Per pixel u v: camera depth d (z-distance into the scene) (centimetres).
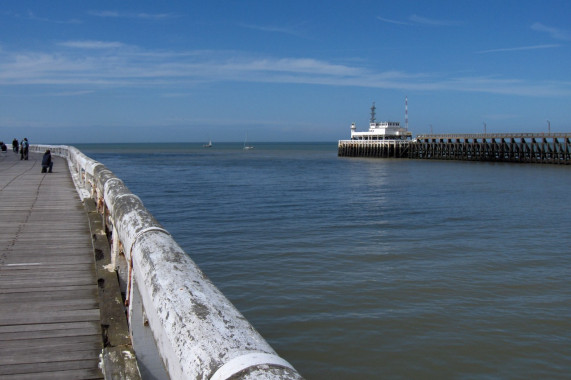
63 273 580
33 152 4300
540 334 927
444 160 7994
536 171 5425
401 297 1110
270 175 4853
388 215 2281
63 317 446
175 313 172
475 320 987
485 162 7262
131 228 288
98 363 358
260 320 982
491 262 1412
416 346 880
